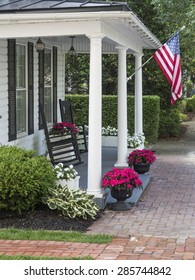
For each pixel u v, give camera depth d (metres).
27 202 6.92
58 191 7.38
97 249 5.80
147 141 16.70
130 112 16.95
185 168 12.04
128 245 5.98
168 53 10.09
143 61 18.42
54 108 12.36
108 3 7.78
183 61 19.75
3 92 9.30
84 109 17.81
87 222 7.10
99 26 7.47
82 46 13.27
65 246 5.93
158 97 17.09
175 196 8.93
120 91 10.04
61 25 7.57
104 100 17.05
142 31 9.54
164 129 18.38
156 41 11.73
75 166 10.61
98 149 7.77
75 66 21.16
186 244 6.02
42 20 7.40
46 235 6.33
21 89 10.40
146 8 18.44
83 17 7.20
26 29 7.66
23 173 6.85
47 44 11.79
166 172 11.45
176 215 7.58
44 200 7.13
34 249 5.80
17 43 10.03
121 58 9.92
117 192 7.71
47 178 7.17
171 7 15.80
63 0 8.24
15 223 6.86
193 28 15.80
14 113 9.71
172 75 10.12
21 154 7.36
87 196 7.46
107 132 14.15
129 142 11.70
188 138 18.52
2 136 9.28
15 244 6.01
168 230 6.74
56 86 12.53
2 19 7.35
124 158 10.30
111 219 7.33
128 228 6.84
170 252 5.68
